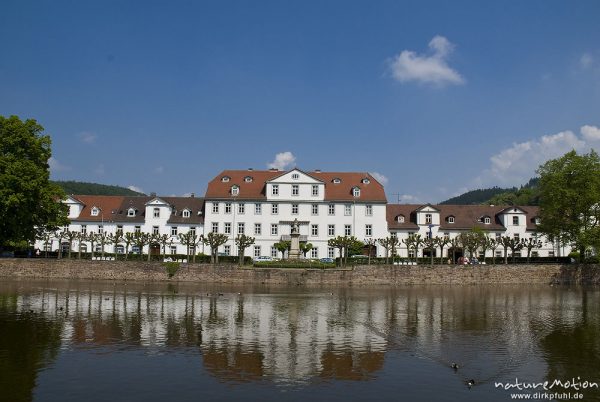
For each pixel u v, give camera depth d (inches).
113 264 2689.5
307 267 2844.5
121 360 886.4
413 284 2743.6
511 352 991.0
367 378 798.5
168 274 2657.5
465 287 2647.6
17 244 2514.8
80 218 3890.3
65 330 1146.7
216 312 1469.0
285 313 1475.1
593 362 916.6
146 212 3880.4
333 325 1272.1
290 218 3774.6
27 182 2411.4
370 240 3469.5
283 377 796.6
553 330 1245.1
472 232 3595.0
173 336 1098.7
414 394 722.8
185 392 717.3
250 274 2630.4
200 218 3897.6
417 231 3976.4
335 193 3863.2
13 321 1256.2
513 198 6505.9
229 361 888.9
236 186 3831.2
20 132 2470.5
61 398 686.5
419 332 1197.7
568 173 3085.6
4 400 674.8
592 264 2915.8
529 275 2869.1
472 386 763.4
